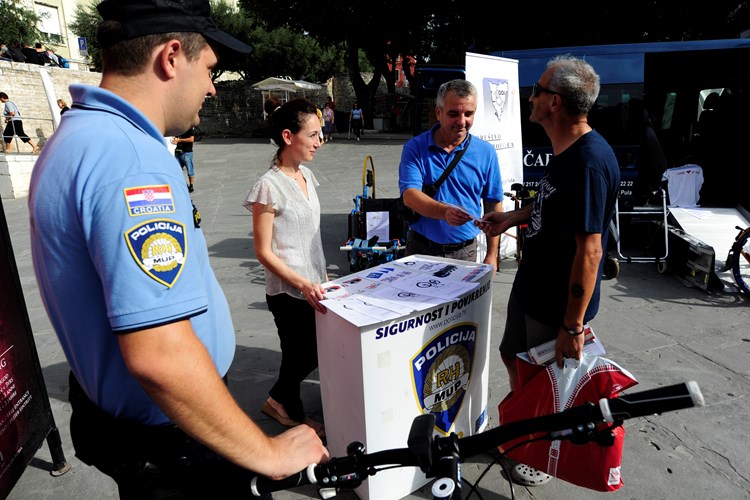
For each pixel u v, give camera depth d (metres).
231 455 1.05
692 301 4.62
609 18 14.22
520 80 6.06
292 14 22.52
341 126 27.12
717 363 3.54
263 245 2.48
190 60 1.14
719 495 2.38
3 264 2.23
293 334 2.67
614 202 2.14
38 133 18.28
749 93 6.67
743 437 2.77
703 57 6.13
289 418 2.89
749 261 4.78
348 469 1.09
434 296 2.17
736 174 6.82
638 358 3.62
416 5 20.66
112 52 1.09
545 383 2.21
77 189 0.97
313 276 2.67
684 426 2.87
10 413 2.21
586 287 2.06
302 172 2.75
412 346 2.10
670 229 5.41
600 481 2.11
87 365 1.11
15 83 17.42
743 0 13.15
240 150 19.09
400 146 18.23
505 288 5.05
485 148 3.05
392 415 2.11
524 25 15.13
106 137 1.01
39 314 4.75
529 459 2.25
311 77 35.25
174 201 1.04
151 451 1.21
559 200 2.15
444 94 2.88
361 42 23.42
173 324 0.97
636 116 5.79
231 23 33.31
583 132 2.14
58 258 1.02
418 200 2.87
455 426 2.42
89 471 2.66
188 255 1.03
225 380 1.36
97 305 1.05
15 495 2.50
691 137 7.64
